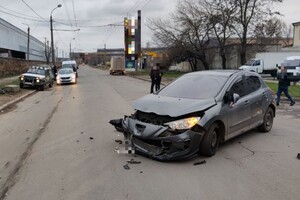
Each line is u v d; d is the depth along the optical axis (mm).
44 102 16812
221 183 5215
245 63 45219
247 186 5105
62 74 31953
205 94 7035
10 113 12953
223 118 6777
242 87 7855
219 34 45844
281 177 5496
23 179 5406
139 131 6367
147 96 7375
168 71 61094
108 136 8336
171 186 5086
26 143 7785
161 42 50219
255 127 8383
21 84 24625
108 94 20344
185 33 47125
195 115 6246
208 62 54344
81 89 25266
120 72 57594
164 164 6074
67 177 5477
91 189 4984
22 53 75625
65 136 8438
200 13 45938
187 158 6281
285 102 16453
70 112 12719
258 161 6324
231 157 6559
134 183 5203
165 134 6059
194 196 4734
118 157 6512
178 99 6797
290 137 8336
